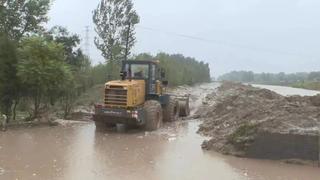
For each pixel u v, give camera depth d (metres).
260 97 31.36
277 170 15.15
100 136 21.27
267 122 17.58
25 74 24.14
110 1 48.94
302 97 24.25
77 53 36.25
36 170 14.28
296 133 16.38
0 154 16.55
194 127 24.73
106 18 49.03
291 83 156.25
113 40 49.09
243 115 22.41
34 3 35.62
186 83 83.00
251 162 16.28
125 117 22.05
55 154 16.83
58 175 13.75
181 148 18.58
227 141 17.95
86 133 22.11
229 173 14.57
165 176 13.98
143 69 24.62
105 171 14.41
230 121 22.67
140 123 22.45
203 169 15.02
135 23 49.62
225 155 17.34
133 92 22.62
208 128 23.06
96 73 43.06
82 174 13.97
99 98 33.44
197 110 32.47
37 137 20.55
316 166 15.86
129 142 19.84
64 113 27.77
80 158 16.27
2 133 21.42
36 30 36.09
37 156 16.39
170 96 26.66
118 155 16.97
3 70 24.73
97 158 16.33
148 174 14.16
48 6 36.53
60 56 25.77
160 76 25.73
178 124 25.91
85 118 27.30
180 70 75.88
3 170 14.16
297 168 15.52
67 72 25.39
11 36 34.31
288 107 20.77
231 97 30.19
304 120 18.16
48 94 26.77
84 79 35.22
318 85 111.62
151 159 16.36
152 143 19.62
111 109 22.22
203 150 18.20
